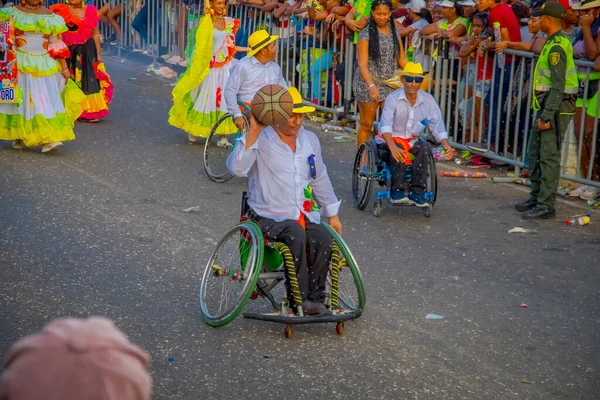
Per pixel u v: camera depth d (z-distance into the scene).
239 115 8.55
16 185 8.29
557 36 7.64
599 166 8.62
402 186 7.84
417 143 7.85
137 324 5.34
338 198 8.64
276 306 5.32
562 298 6.13
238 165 5.16
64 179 8.64
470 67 9.88
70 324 1.45
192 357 4.93
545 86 7.80
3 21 9.02
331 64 11.92
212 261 5.55
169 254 6.65
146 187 8.59
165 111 12.37
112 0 16.80
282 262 5.40
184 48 14.85
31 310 5.46
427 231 7.59
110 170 9.12
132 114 12.05
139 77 14.91
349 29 11.30
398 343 5.25
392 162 7.87
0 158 9.23
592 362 5.12
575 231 7.71
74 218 7.40
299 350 5.07
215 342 5.14
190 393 4.51
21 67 9.20
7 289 5.75
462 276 6.49
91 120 11.37
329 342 5.21
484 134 9.84
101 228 7.18
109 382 1.38
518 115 9.26
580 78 8.47
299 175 5.23
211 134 8.99
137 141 10.52
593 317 5.82
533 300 6.07
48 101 9.41
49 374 1.37
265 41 8.50
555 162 7.94
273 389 4.60
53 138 9.41
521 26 9.86
